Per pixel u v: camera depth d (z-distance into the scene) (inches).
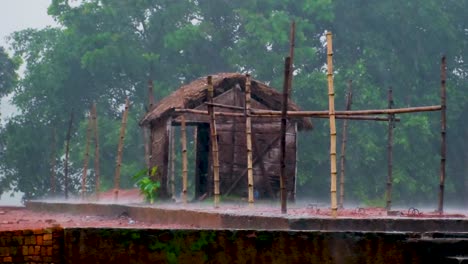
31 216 1750.7
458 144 4005.9
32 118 4084.6
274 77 3937.0
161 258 816.9
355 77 3774.6
